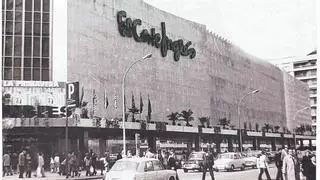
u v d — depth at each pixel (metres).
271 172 32.19
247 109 89.62
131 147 56.75
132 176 15.25
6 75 47.16
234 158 33.28
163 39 69.00
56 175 32.28
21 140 41.94
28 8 48.81
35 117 42.59
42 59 48.53
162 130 61.69
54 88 43.84
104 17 56.91
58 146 43.44
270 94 97.12
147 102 64.31
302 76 102.25
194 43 76.88
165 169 16.80
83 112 48.06
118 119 53.62
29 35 48.41
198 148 71.50
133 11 63.31
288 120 102.06
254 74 92.94
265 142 93.12
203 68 78.69
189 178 27.14
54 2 49.81
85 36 52.97
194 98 75.50
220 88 82.81
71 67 50.16
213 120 79.81
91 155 33.28
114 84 57.53
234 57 87.25
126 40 61.06
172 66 71.00
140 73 63.41
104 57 56.16
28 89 43.09
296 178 17.59
